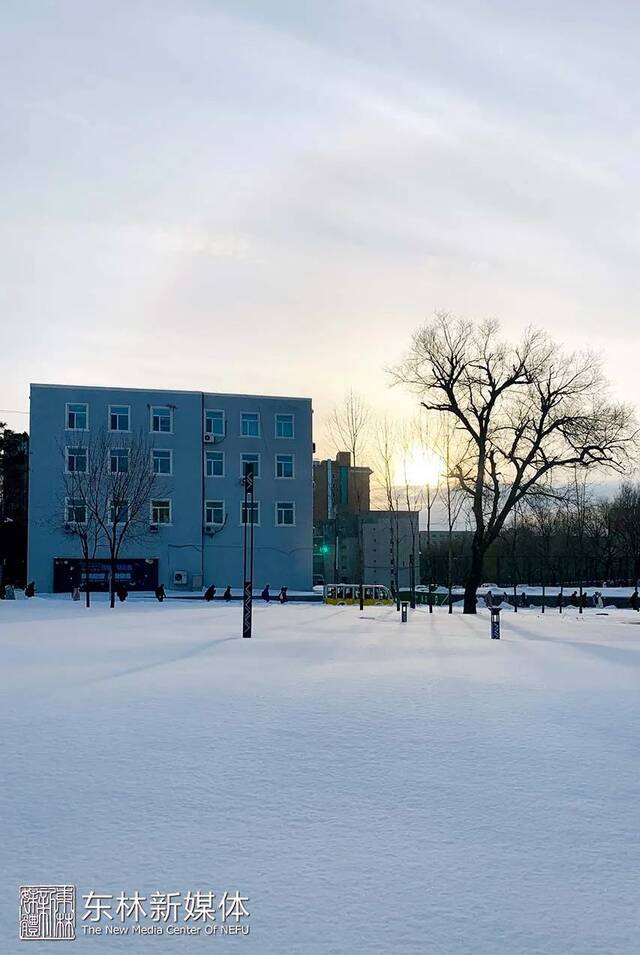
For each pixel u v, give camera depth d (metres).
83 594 57.78
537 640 25.11
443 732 9.95
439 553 82.75
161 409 62.72
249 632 24.77
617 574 85.81
